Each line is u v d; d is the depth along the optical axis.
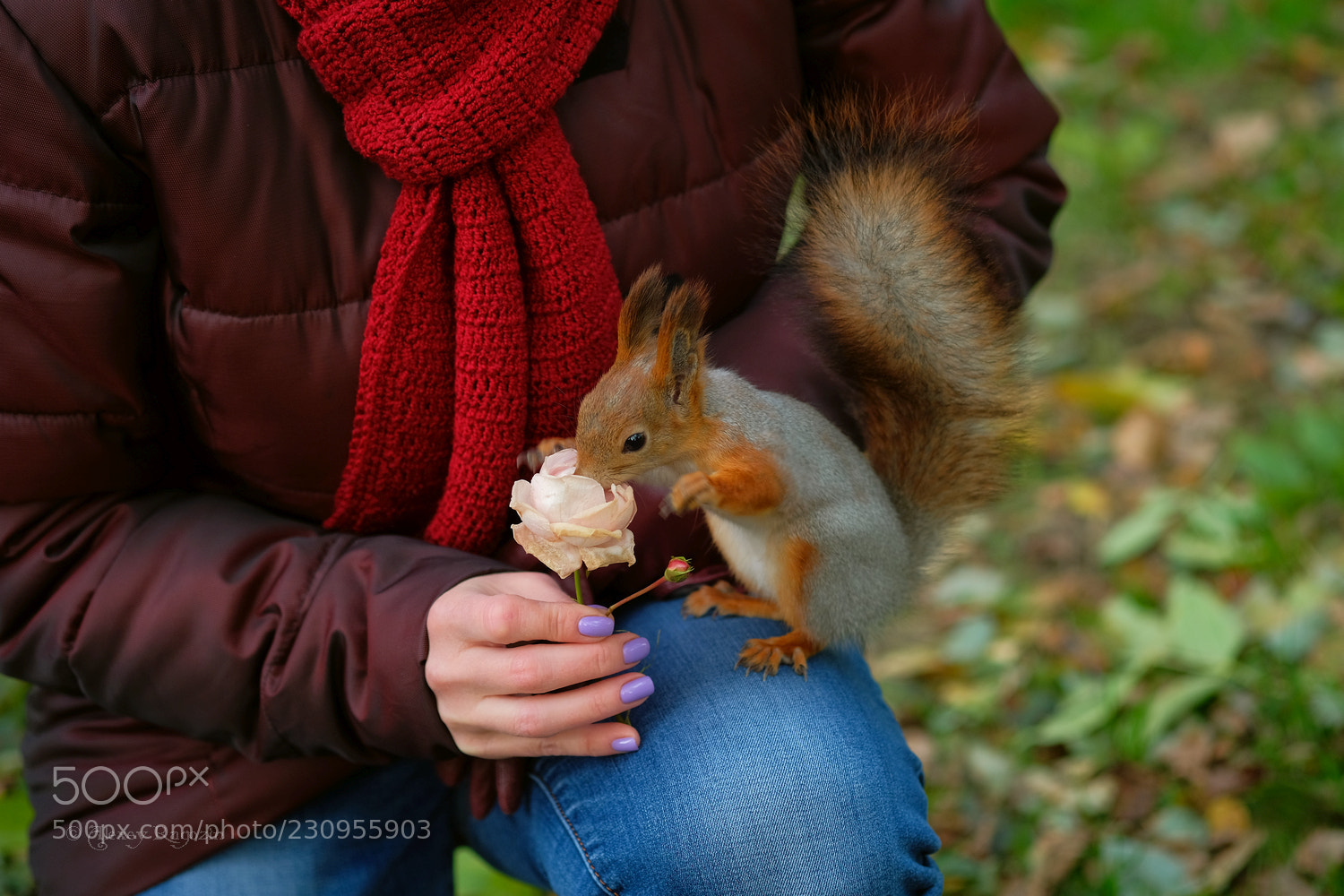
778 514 1.24
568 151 1.21
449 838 1.34
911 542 1.33
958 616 1.73
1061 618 1.69
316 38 1.17
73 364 1.20
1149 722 1.55
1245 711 1.56
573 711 1.17
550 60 1.19
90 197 1.18
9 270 1.18
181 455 1.28
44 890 1.26
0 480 1.21
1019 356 1.32
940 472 1.33
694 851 1.19
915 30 1.31
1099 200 2.47
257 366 1.22
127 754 1.25
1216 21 2.93
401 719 1.19
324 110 1.20
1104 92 2.79
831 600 1.25
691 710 1.22
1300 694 1.53
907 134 1.30
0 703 1.68
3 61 1.17
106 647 1.21
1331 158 2.46
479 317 1.20
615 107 1.24
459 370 1.21
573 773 1.23
